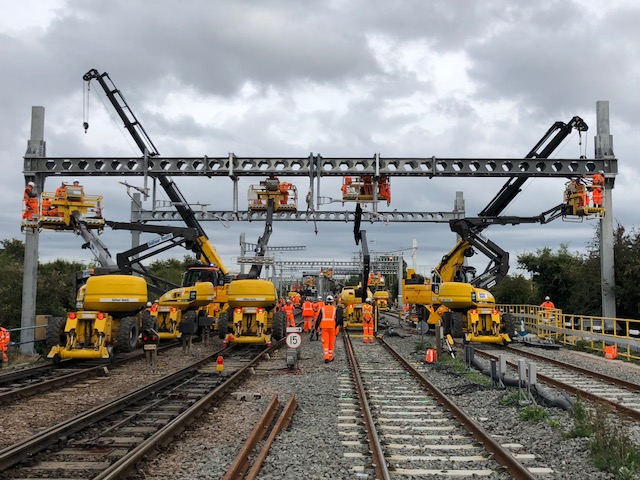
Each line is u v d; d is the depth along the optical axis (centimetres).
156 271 6525
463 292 2266
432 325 3019
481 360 1852
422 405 1080
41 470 670
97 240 2177
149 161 2227
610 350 1952
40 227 2173
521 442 809
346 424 919
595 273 2848
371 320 2577
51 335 1591
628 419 959
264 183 2878
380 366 1681
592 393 1212
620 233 2603
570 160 2280
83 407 1076
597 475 666
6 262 3550
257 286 2120
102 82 2408
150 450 733
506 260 2645
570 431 844
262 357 1919
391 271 8162
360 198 2350
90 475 657
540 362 1802
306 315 2909
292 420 953
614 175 2305
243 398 1146
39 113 2208
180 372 1458
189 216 2747
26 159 2189
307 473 665
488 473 673
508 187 2617
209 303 2441
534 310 3194
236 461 656
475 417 977
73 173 2192
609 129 2353
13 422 948
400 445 790
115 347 1719
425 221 3806
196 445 792
